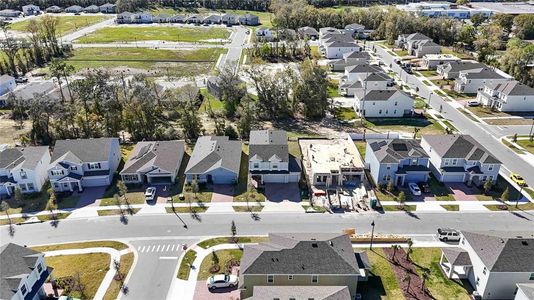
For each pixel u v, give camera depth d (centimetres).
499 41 17150
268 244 5638
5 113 11238
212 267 5831
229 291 5456
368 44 18238
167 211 7112
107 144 8119
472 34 17412
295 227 6706
